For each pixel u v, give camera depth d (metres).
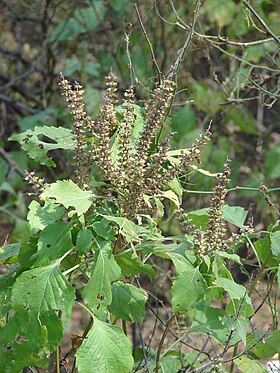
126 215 2.12
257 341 2.46
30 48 6.40
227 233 4.80
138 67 4.48
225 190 2.15
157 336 4.07
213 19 3.76
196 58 4.39
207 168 4.34
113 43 5.46
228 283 2.18
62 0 5.83
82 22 5.61
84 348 2.02
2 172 5.71
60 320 1.99
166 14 4.42
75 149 2.17
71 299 2.00
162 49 4.49
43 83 5.97
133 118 2.33
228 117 4.40
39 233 2.27
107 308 2.23
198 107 4.23
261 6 3.94
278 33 3.94
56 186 2.07
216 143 4.80
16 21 6.29
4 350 2.13
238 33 4.01
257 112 5.33
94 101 4.84
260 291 3.41
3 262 2.34
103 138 2.10
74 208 2.12
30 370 2.68
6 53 6.32
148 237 2.16
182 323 2.81
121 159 2.11
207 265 2.17
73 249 2.21
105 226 2.06
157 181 2.12
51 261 2.10
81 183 2.15
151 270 2.20
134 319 2.23
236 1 3.62
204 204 4.29
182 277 2.11
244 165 5.00
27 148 2.40
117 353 2.03
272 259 2.53
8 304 2.16
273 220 4.18
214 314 2.49
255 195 4.47
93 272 2.02
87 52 5.78
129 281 2.79
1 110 6.57
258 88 3.67
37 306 1.98
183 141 4.12
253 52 4.06
